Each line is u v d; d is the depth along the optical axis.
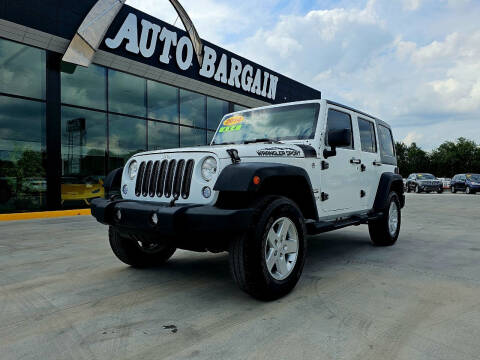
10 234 6.71
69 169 11.43
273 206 2.87
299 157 3.44
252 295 2.86
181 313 2.67
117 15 11.77
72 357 2.02
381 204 5.02
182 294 3.12
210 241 2.79
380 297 2.99
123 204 3.12
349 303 2.85
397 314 2.61
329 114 4.05
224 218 2.50
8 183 10.27
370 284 3.37
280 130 4.06
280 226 3.00
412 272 3.80
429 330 2.33
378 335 2.26
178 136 14.61
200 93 15.39
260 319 2.53
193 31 13.72
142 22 12.42
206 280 3.55
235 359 1.96
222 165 2.76
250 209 2.63
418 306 2.78
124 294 3.13
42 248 5.25
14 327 2.45
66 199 11.37
